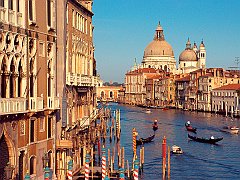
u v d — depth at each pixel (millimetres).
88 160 32656
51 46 30484
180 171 48000
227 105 139750
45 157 29453
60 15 33781
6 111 24312
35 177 28406
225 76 154250
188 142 72188
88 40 46875
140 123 109062
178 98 183375
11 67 25391
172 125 102750
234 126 94125
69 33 37969
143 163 49219
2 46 24156
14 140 25672
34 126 28453
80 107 43625
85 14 45188
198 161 54250
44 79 29484
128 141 72812
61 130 33969
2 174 24953
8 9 24766
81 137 42344
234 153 60719
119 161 46062
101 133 65688
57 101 31250
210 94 152875
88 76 45406
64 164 33406
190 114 143500
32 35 27594
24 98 26344
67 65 37469
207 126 99125
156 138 77812
